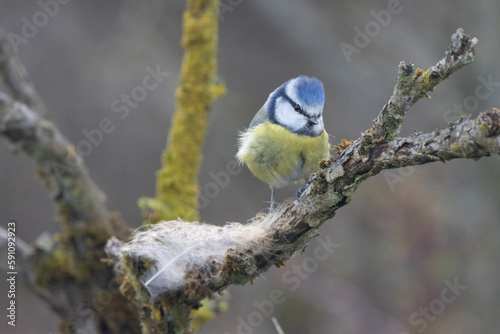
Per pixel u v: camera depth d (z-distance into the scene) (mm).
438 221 11078
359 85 15516
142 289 5285
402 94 3938
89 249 6340
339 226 12172
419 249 10945
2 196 13953
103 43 14828
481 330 10430
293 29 15641
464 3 14406
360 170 4316
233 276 5109
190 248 5254
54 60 14469
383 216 11266
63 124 14266
